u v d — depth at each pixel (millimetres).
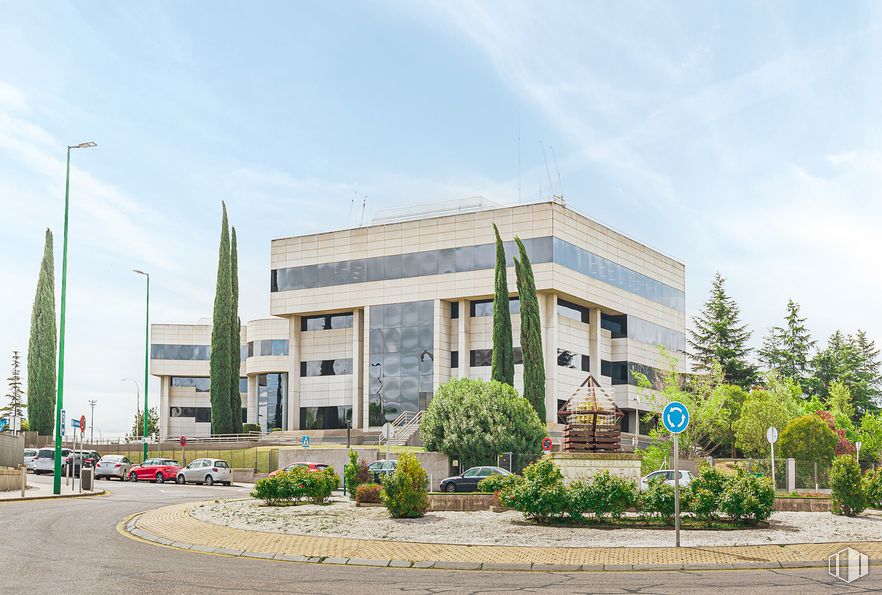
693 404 59375
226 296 74812
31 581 13844
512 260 67375
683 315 85562
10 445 47094
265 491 28438
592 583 14156
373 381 71375
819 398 95375
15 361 122500
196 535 20234
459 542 18469
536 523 21594
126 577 14367
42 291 81375
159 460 54031
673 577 14781
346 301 73875
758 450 61281
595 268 71375
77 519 24547
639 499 21672
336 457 52062
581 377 70688
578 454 25547
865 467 66250
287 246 77375
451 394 50000
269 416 80000
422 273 70875
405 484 22906
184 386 99312
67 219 37344
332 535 19734
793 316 100312
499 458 47281
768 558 16531
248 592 13164
